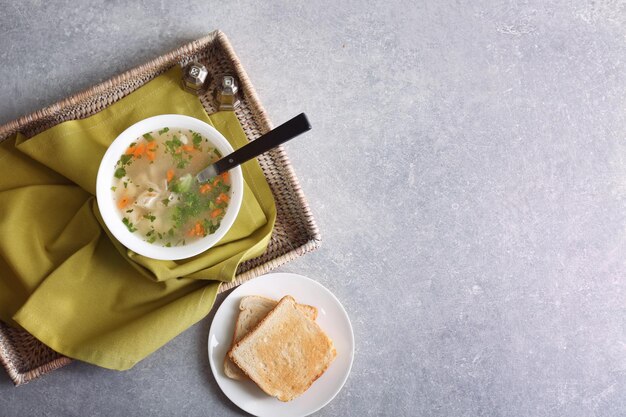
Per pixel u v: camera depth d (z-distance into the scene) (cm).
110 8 151
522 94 165
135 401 148
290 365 144
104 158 120
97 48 151
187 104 139
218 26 154
